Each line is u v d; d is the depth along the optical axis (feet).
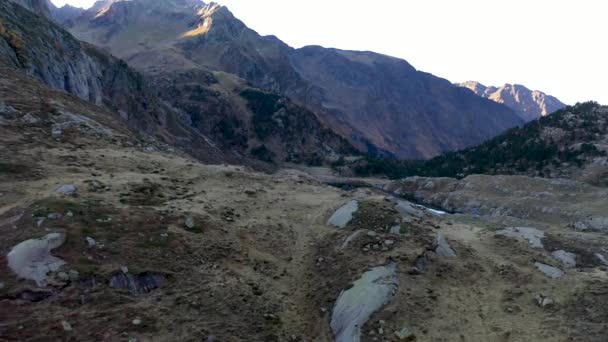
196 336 56.44
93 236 68.64
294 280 76.28
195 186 109.91
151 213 80.69
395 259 78.07
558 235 110.93
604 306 68.03
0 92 134.31
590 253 94.79
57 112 136.77
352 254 80.64
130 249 68.69
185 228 80.23
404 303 67.92
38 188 85.30
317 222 98.63
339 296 69.10
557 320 65.92
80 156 110.63
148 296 61.87
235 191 111.55
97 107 187.32
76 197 80.02
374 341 60.54
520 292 73.77
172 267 68.39
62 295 57.31
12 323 51.57
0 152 99.14
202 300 63.36
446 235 95.61
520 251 89.97
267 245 85.76
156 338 54.49
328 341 62.59
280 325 63.72
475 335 63.10
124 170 108.58
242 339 58.44
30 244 61.87
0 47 178.19
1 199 79.10
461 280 77.41
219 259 75.05
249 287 69.82
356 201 102.01
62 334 51.60
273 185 125.39
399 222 93.61
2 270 58.59
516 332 63.67
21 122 121.19
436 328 64.03
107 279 61.46
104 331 53.42
